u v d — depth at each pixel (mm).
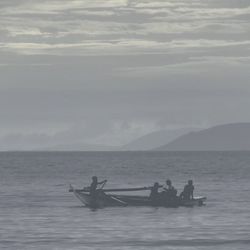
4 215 168000
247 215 166750
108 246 119875
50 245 120938
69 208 185375
